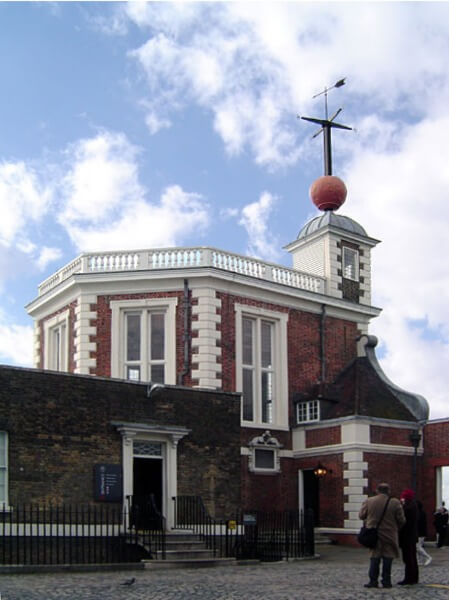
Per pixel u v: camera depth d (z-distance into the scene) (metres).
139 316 30.64
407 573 14.41
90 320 30.39
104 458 21.81
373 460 29.14
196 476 23.58
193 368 29.66
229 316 30.72
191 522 23.08
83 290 30.66
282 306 32.59
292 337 32.66
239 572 18.27
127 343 30.50
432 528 29.77
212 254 30.69
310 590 13.66
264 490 30.45
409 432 30.47
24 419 20.56
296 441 31.42
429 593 12.99
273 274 32.75
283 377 31.92
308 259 36.09
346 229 35.59
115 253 30.92
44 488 20.56
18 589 14.11
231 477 24.25
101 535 20.42
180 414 23.55
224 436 24.38
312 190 37.03
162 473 23.11
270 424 31.27
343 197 36.81
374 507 13.93
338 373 33.72
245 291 31.36
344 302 34.31
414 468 30.09
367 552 25.55
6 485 19.98
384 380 32.94
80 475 21.27
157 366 30.22
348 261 35.91
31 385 20.84
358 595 12.76
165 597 12.88
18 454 20.31
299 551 23.62
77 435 21.41
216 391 24.47
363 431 29.14
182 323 30.05
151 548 20.62
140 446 22.91
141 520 22.34
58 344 32.88
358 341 34.72
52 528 20.19
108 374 29.92
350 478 28.70
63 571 18.36
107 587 14.52
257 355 31.67
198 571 18.75
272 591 13.62
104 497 21.48
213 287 30.33
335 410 31.19
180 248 30.72
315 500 30.62
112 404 22.23
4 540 19.28
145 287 30.45
